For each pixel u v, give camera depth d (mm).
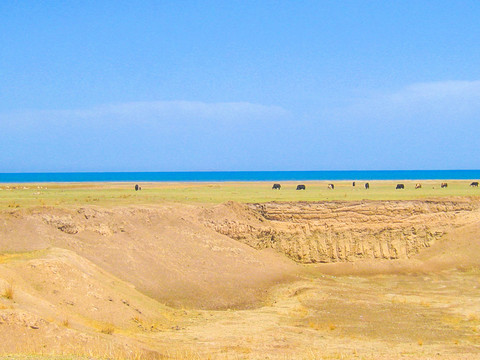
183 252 44281
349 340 28094
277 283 43969
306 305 37000
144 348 23594
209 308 36531
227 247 47531
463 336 29203
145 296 35062
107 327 25984
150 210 48312
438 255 52969
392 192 73625
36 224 40469
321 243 53438
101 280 32531
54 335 21984
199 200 59281
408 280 47375
